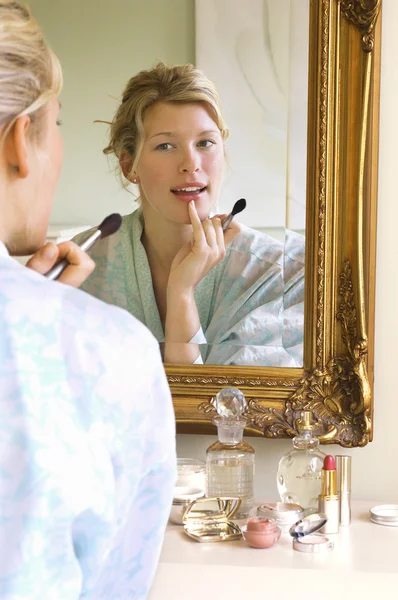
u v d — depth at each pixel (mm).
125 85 1670
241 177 1661
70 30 1683
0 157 735
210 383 1686
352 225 1641
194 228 1668
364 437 1644
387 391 1704
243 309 1677
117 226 1050
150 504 712
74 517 613
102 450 633
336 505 1504
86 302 667
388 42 1675
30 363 619
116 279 1693
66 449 614
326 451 1731
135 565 726
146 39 1666
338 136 1643
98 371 640
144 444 675
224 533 1464
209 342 1686
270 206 1659
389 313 1696
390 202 1687
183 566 1340
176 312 1684
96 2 1676
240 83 1654
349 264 1645
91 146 1682
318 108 1635
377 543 1448
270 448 1742
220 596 1334
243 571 1329
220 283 1679
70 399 628
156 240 1679
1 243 700
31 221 766
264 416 1671
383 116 1681
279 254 1663
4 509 598
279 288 1668
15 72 721
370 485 1723
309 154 1646
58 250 850
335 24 1630
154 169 1668
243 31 1651
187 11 1660
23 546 594
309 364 1666
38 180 759
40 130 756
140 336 680
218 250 1672
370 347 1652
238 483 1561
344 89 1636
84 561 637
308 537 1443
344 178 1644
